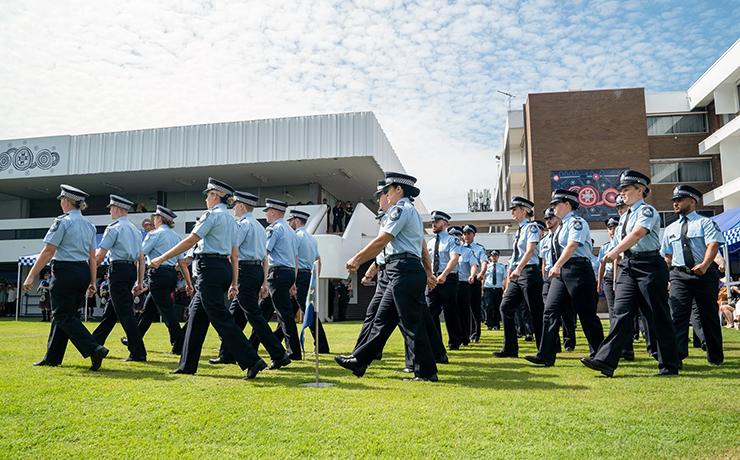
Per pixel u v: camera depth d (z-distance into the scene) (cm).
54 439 309
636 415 357
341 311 2198
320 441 302
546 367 614
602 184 2956
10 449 291
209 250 541
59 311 579
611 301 930
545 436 311
